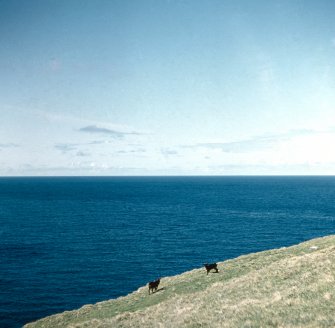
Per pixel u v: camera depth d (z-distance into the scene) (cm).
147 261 7719
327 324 1404
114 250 8738
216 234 10800
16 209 17488
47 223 13025
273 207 18275
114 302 3553
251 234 10700
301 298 1834
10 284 6122
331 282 1988
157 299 3175
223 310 2052
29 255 8188
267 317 1664
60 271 6944
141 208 18400
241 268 3525
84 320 3136
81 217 14788
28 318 4744
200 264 7450
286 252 3812
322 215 14762
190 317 2106
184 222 13400
